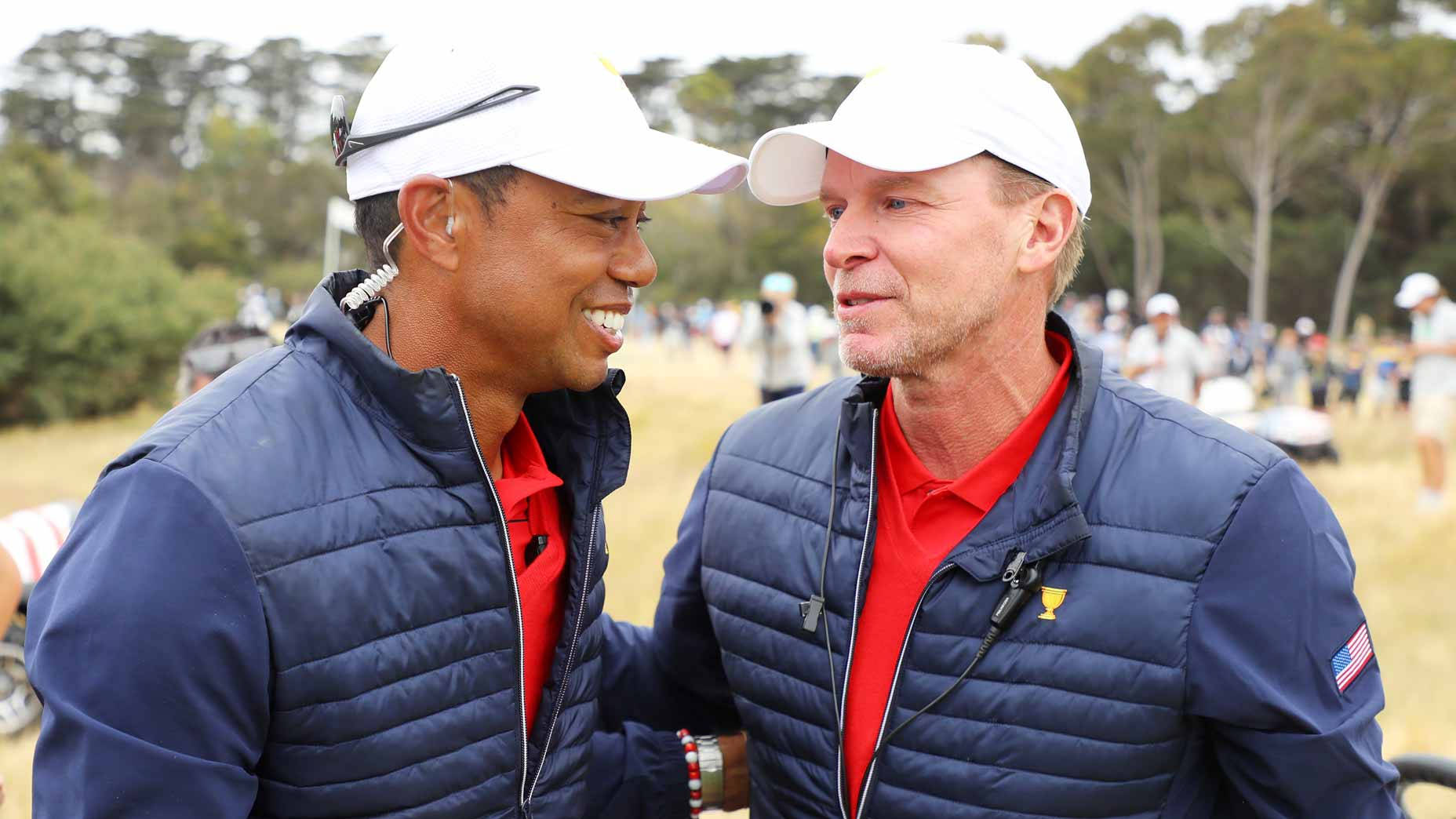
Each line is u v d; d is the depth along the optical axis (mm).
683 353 34594
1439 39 45000
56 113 82438
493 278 1519
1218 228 49469
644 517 8125
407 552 1502
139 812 1316
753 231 59125
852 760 1757
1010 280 1664
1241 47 49125
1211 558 1592
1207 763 1724
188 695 1345
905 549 1747
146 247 19781
